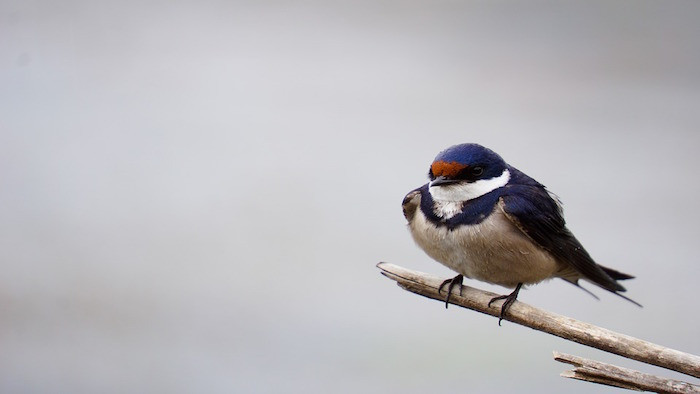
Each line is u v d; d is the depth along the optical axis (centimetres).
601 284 1143
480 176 1084
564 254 1098
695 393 770
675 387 777
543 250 1085
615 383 790
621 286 1146
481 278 1105
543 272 1098
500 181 1091
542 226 1067
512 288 1120
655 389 781
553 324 916
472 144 1107
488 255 1067
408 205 1118
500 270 1082
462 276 1116
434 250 1097
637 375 787
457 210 1073
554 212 1102
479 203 1070
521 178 1116
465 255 1077
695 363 795
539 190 1105
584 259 1120
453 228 1070
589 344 865
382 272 1036
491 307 991
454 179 1078
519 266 1074
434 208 1086
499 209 1064
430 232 1086
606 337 848
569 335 892
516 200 1061
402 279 1031
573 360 802
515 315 970
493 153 1109
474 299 1005
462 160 1081
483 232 1059
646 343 826
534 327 952
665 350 812
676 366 805
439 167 1085
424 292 1025
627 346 832
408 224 1148
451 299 1013
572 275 1202
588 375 796
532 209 1063
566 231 1126
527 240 1066
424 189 1111
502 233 1058
